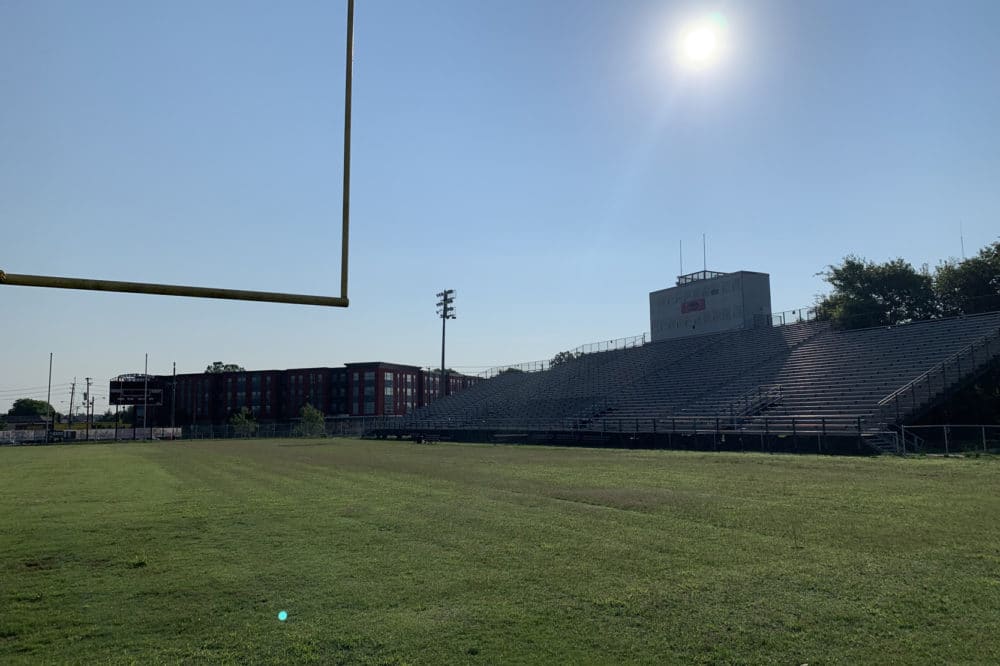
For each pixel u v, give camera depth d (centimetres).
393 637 525
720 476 1562
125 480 1911
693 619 546
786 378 3238
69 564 801
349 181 790
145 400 7081
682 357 4406
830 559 719
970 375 2556
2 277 551
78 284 586
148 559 818
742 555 750
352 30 803
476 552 802
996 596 580
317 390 9175
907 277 4044
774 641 495
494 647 499
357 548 844
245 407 9344
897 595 590
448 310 6450
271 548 860
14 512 1247
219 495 1456
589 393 4538
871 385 2703
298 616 582
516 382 5809
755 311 4562
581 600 604
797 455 2133
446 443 4062
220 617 585
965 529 855
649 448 2936
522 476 1683
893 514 973
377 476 1795
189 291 645
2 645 527
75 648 518
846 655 467
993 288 3797
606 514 1049
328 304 751
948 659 456
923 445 2186
